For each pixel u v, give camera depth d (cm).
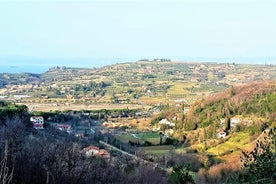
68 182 748
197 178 3406
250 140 5462
